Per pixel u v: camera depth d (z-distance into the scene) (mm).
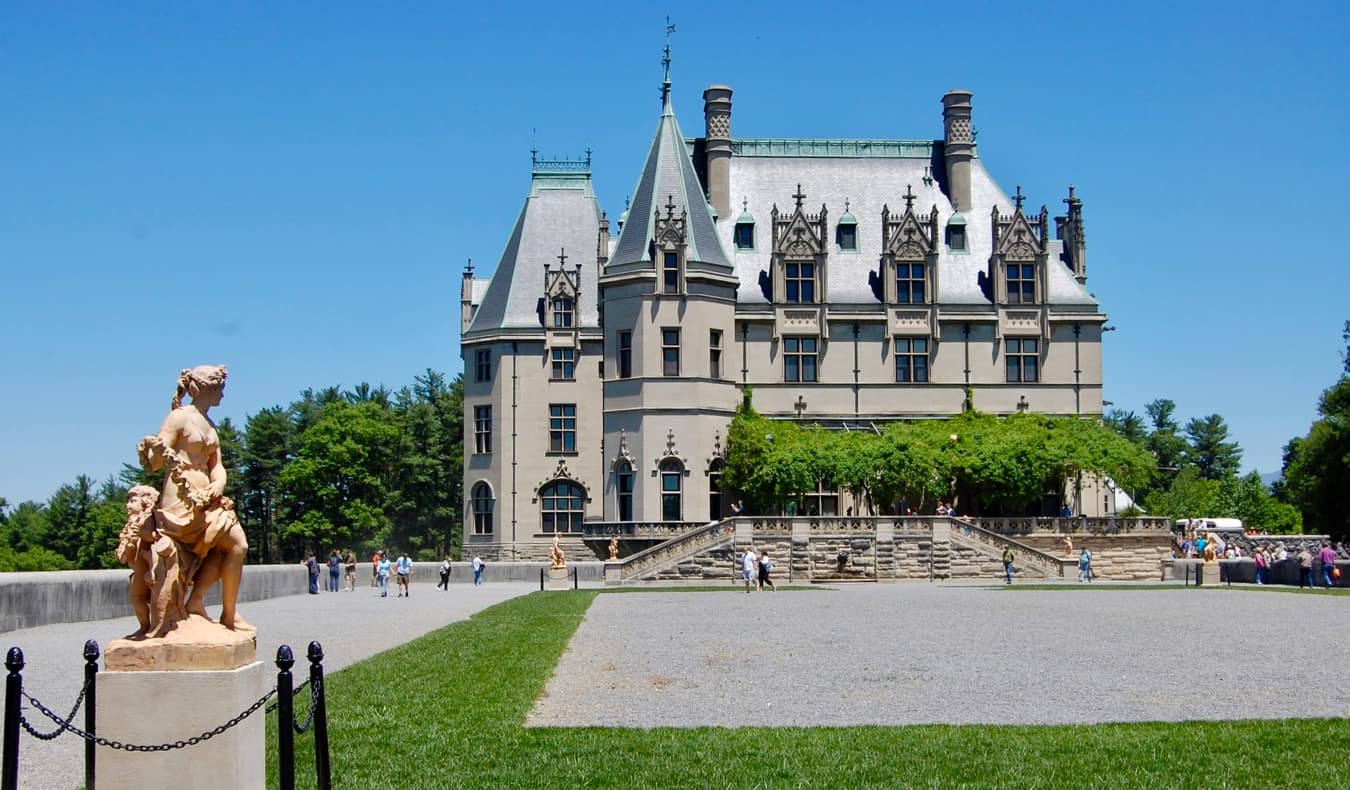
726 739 19250
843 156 91062
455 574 81062
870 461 76750
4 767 13898
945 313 85125
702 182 90000
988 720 21219
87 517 143500
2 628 36625
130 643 14070
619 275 81125
